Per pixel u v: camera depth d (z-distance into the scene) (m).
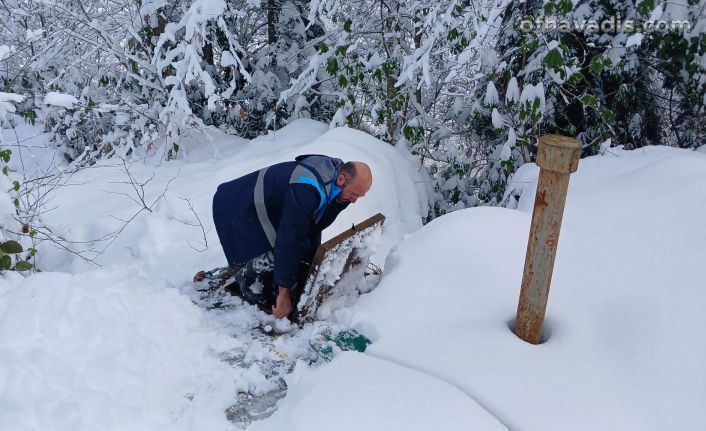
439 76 6.41
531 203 3.32
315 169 2.20
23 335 1.82
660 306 2.00
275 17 8.30
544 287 1.92
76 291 2.04
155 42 5.93
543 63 4.45
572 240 2.51
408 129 5.25
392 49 6.00
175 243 3.55
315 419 1.66
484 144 6.27
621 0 4.50
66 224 3.96
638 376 1.83
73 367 1.77
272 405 1.93
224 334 2.30
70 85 6.32
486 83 5.60
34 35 5.03
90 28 5.92
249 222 2.34
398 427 1.62
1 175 3.44
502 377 1.84
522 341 2.01
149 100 6.14
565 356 1.94
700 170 2.95
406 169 4.76
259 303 2.53
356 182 2.21
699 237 2.31
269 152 5.02
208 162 5.14
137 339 2.00
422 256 2.53
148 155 5.73
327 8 4.97
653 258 2.25
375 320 2.28
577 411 1.71
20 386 1.64
